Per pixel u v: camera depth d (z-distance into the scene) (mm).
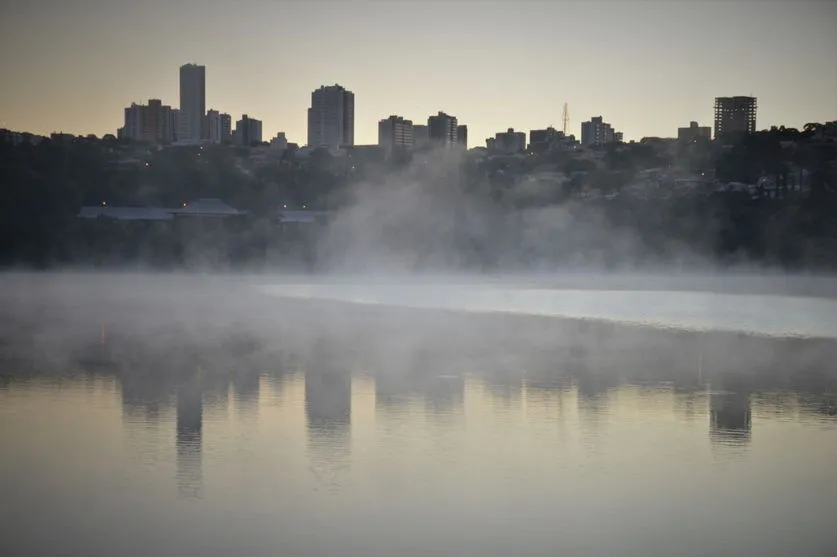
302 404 30938
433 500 20969
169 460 24016
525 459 24188
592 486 21969
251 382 35250
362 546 18391
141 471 23016
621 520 19797
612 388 34094
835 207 181250
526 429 27484
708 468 23422
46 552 18094
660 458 24328
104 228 154625
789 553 18078
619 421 28547
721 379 36250
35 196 163000
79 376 36625
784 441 26109
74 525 19422
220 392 33125
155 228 159625
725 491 21625
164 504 20672
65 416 29000
